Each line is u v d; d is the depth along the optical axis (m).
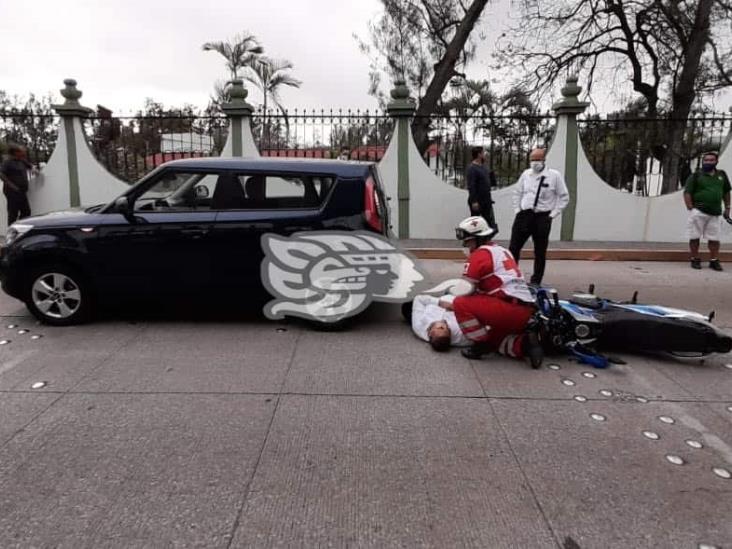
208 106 18.67
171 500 2.74
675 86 17.17
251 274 5.41
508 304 4.59
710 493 2.88
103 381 4.17
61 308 5.48
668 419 3.71
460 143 11.29
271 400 3.88
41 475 2.94
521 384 4.25
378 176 5.81
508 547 2.45
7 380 4.18
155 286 5.45
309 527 2.56
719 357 4.94
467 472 3.03
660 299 6.98
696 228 9.01
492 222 9.58
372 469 3.04
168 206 5.46
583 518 2.66
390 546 2.44
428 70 19.61
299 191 5.42
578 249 10.08
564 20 17.66
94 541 2.45
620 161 11.49
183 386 4.10
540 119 11.11
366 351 4.92
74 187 11.17
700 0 15.51
